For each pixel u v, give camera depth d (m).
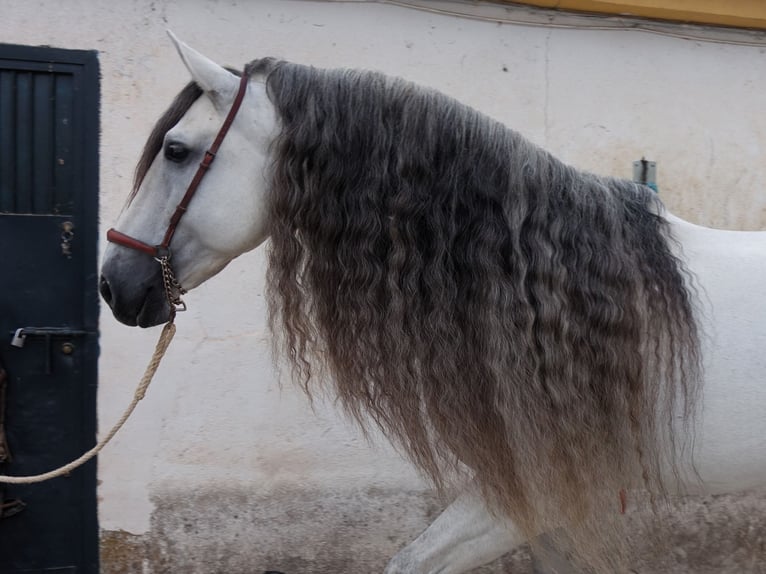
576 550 1.31
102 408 2.19
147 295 1.32
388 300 1.19
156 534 2.23
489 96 2.41
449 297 1.19
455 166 1.21
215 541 2.26
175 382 2.23
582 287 1.20
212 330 2.24
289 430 2.28
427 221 1.20
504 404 1.18
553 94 2.46
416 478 2.34
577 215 1.24
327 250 1.20
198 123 1.29
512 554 2.38
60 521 2.21
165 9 2.21
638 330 1.22
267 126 1.27
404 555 1.39
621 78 2.50
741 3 2.45
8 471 2.17
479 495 1.30
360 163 1.20
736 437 1.29
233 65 2.25
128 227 1.32
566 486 1.21
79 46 2.16
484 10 2.39
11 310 2.13
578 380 1.20
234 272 2.25
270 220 1.25
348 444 2.31
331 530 2.31
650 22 2.51
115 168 2.18
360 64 2.33
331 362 1.25
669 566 2.43
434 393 1.21
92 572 2.23
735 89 2.58
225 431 2.25
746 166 2.59
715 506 2.46
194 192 1.29
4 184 2.13
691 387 1.24
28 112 2.14
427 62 2.37
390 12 2.34
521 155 1.25
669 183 2.55
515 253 1.19
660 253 1.27
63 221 2.15
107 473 2.21
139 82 2.19
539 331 1.19
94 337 2.17
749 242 1.40
